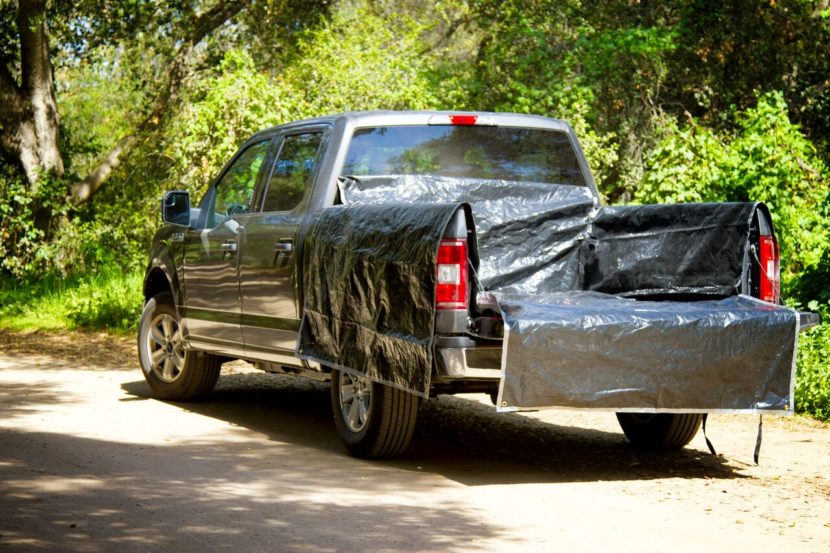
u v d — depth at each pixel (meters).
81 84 27.89
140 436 7.46
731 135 19.75
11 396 9.20
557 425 8.65
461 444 7.63
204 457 6.80
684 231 7.07
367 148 7.48
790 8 20.17
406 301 6.23
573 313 6.16
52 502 5.48
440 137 7.64
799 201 14.88
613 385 6.20
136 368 11.51
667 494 6.16
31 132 21.25
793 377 6.53
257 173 8.32
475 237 6.20
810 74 20.50
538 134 7.84
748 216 6.73
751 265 6.80
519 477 6.55
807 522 5.60
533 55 17.66
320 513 5.45
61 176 21.47
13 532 4.90
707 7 20.00
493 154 7.73
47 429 7.59
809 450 7.70
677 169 14.18
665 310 6.35
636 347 6.22
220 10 23.31
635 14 19.33
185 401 9.24
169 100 23.47
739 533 5.32
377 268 6.50
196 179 16.84
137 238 20.91
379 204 6.72
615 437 8.16
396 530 5.16
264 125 16.23
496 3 19.67
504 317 6.01
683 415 7.34
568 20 18.86
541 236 7.44
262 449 7.15
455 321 6.02
